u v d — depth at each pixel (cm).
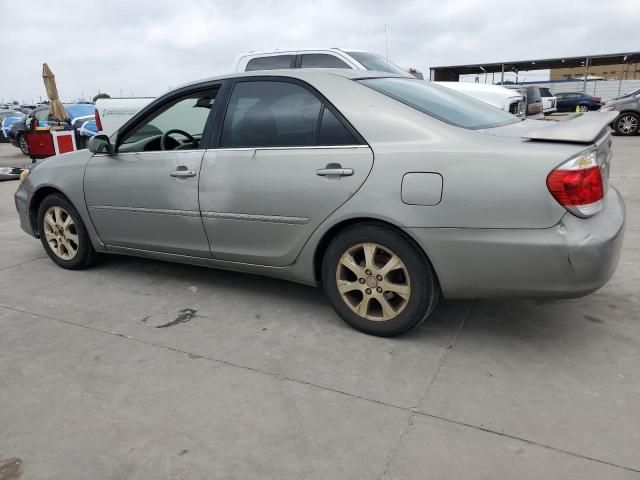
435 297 303
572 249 255
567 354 295
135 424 243
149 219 393
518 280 272
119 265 471
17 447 229
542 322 334
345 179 302
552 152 258
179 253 389
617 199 313
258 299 386
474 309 355
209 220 361
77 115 1673
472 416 243
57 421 247
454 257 281
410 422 239
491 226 269
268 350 309
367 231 304
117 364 297
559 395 256
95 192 417
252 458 220
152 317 360
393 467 212
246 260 357
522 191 261
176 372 287
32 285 427
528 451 219
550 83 3578
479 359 292
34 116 1608
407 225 287
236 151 345
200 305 378
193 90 377
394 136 295
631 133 1578
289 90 335
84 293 407
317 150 314
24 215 475
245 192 339
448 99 347
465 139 279
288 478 208
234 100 355
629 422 235
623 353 294
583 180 254
